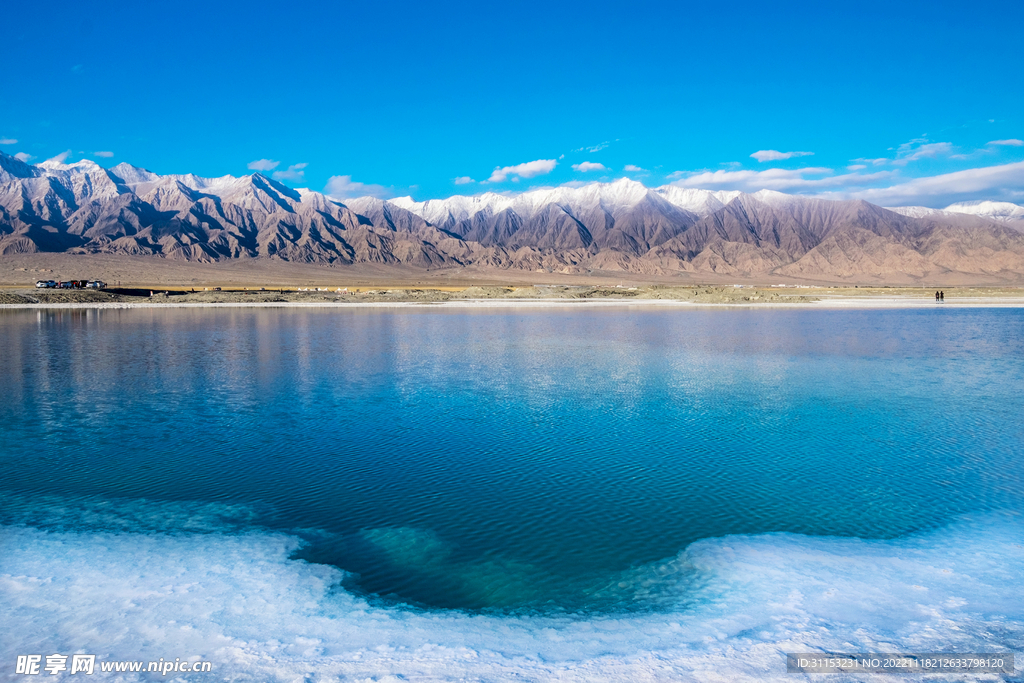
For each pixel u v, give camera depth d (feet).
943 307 286.05
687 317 226.99
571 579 32.40
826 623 27.73
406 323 200.95
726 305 306.96
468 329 178.19
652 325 190.70
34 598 29.96
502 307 301.22
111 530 38.42
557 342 142.92
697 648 25.80
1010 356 116.26
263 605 29.63
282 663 24.70
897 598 29.96
